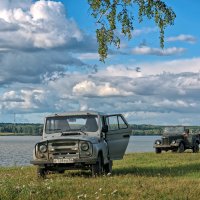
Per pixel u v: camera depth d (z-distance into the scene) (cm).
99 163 1619
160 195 1111
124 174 1712
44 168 1619
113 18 1683
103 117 1755
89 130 1703
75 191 1161
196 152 3747
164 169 1941
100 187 1234
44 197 1057
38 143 1620
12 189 1095
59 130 1728
